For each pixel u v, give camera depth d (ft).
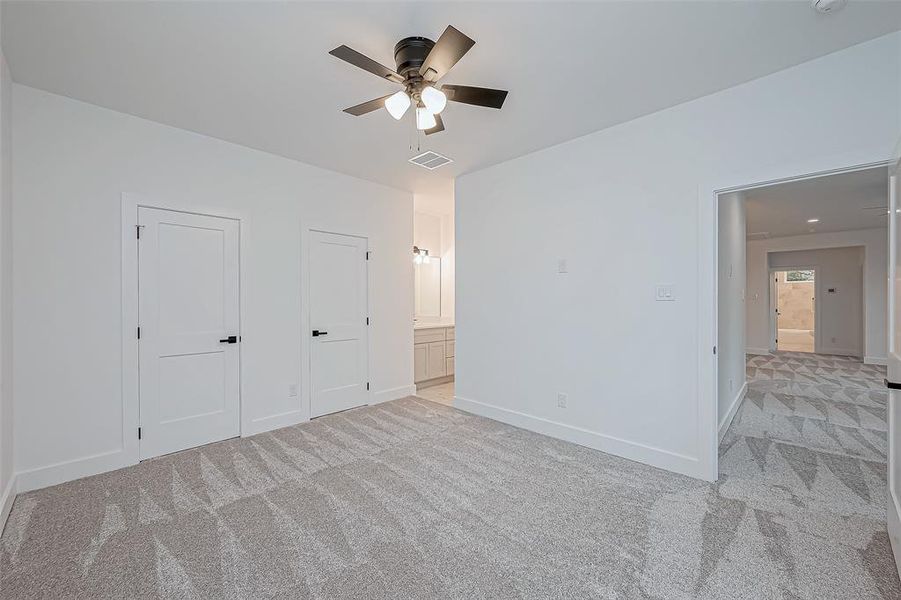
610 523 6.88
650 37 6.49
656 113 9.17
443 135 10.52
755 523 6.82
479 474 8.80
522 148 11.41
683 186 8.77
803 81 7.26
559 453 10.00
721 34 6.42
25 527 6.77
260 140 10.84
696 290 8.59
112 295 9.10
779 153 7.53
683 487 8.16
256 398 11.49
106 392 8.99
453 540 6.43
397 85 7.97
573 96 8.44
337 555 6.07
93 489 8.10
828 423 12.21
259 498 7.75
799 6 5.75
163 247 9.89
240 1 5.63
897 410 5.94
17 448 7.90
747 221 19.62
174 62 7.21
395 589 5.36
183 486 8.25
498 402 12.75
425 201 17.94
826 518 6.95
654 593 5.26
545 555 6.06
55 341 8.36
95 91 8.27
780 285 39.06
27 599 5.21
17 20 6.02
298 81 7.86
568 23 6.15
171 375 9.99
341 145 11.16
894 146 6.43
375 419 12.82
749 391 16.30
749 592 5.26
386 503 7.57
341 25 6.19
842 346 26.61
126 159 9.29
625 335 9.73
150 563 5.88
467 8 5.81
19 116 7.95
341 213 13.67
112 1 5.61
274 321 11.91
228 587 5.40
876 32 6.37
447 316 21.07
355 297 14.15
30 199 8.08
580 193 10.61
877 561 5.81
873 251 22.34
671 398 8.97
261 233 11.64
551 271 11.28
